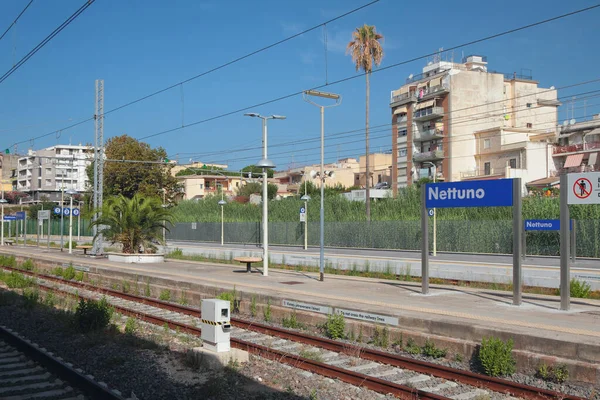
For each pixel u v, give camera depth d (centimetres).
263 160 1988
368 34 4497
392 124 7375
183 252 3888
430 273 2284
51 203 7750
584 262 2719
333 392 811
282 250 4203
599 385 798
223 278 1930
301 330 1262
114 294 1902
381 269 2489
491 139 6450
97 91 3155
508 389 802
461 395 789
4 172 12744
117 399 722
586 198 1154
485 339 926
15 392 791
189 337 1183
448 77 6606
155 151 6391
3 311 1538
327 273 2272
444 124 6662
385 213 4697
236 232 5453
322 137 1969
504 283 1978
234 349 971
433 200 1423
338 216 4928
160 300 1741
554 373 843
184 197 9012
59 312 1455
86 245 3666
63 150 11288
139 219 2877
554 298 1388
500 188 1280
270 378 877
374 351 999
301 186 7594
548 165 6103
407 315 1118
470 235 3597
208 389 790
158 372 902
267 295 1449
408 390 789
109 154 6147
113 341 1133
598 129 5903
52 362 905
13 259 3122
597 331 952
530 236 3291
